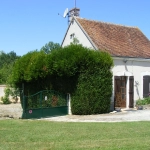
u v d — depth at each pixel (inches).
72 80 687.1
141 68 869.8
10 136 399.5
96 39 852.6
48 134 414.0
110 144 347.3
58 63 658.8
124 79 830.5
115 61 805.9
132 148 327.0
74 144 347.9
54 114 682.2
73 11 1008.9
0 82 1519.4
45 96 676.7
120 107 815.1
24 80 733.9
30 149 322.3
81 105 677.9
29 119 620.4
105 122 542.0
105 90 695.7
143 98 863.7
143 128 461.7
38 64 688.4
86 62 668.7
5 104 1081.4
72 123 526.3
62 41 986.7
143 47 938.1
